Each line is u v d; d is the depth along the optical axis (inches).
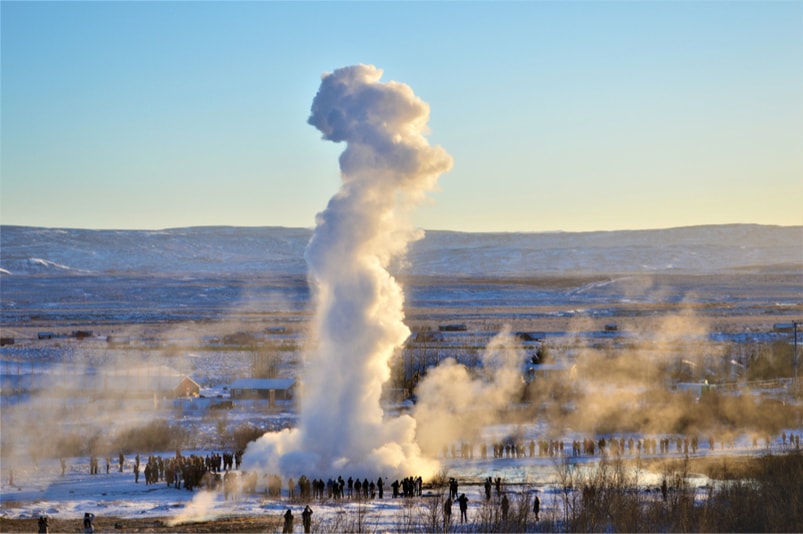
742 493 3754.9
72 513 3774.6
